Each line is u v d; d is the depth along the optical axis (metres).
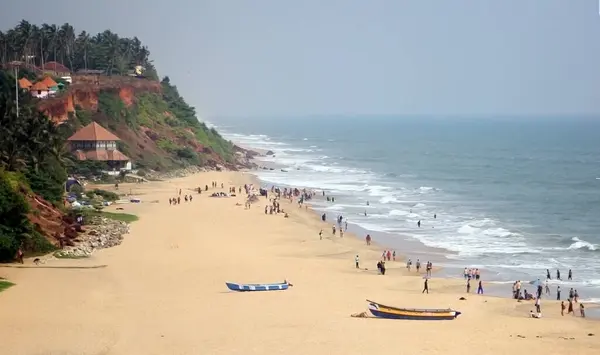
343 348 54.47
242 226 111.31
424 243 105.38
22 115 116.62
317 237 105.81
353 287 77.25
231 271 81.69
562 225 122.12
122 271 79.12
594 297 77.50
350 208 136.62
